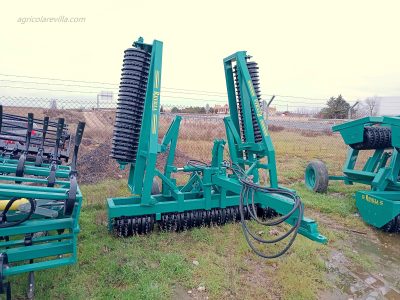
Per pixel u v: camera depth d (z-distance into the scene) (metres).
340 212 5.61
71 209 2.40
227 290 3.06
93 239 3.93
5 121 4.34
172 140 4.59
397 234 4.82
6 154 4.10
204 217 4.47
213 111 16.97
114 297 2.83
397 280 3.49
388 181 5.41
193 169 4.72
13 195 2.26
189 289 3.05
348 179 6.74
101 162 7.94
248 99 4.77
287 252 3.86
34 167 3.34
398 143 4.93
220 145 4.62
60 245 2.48
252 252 3.82
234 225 4.57
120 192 5.86
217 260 3.60
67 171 3.33
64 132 4.52
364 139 5.88
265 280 3.27
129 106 4.07
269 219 4.93
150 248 3.80
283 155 12.31
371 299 3.09
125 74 4.07
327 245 4.27
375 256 4.09
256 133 4.83
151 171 3.96
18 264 3.15
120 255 3.55
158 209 4.14
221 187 4.53
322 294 3.13
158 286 3.01
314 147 14.60
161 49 3.90
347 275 3.54
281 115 26.72
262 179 8.09
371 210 4.95
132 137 4.14
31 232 2.43
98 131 12.47
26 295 2.76
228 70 5.20
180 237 4.17
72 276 3.10
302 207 2.89
